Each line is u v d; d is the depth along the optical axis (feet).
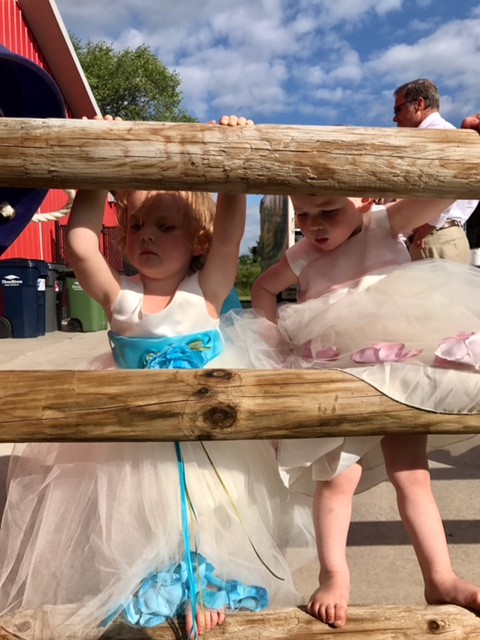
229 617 5.02
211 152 4.62
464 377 5.00
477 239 27.04
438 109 13.60
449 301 5.85
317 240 6.73
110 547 5.08
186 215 6.12
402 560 7.86
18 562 5.65
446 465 11.00
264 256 36.55
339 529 5.79
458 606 5.20
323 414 4.82
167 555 5.13
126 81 110.63
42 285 29.89
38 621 4.92
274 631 4.91
